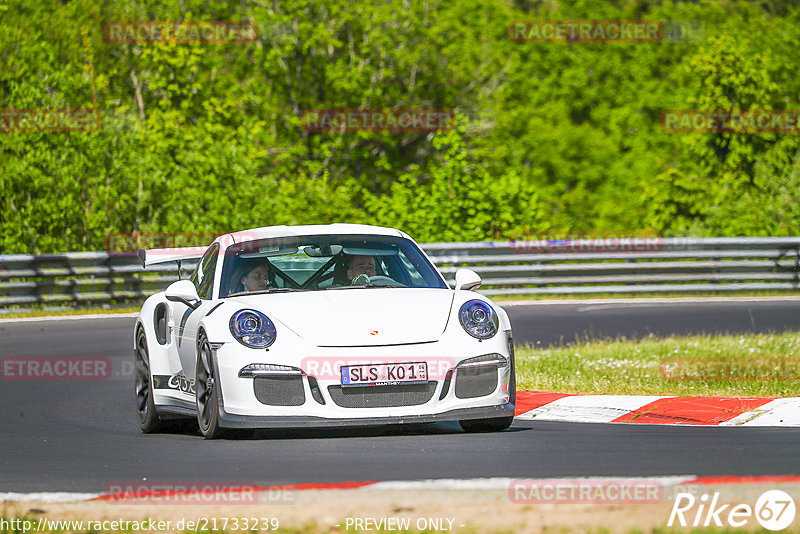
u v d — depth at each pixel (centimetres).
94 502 1834
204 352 2578
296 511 1684
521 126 15688
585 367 3762
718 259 7381
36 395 3872
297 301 2611
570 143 15562
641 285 7288
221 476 2075
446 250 7225
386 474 2023
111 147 8962
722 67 10319
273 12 12531
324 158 12562
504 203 8894
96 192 8950
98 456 2466
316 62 12669
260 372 2447
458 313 2584
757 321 5697
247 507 1730
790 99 10450
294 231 2975
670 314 6122
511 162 13925
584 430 2656
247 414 2453
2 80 9175
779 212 9644
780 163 9938
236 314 2548
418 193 9025
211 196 9144
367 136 12200
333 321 2509
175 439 2725
